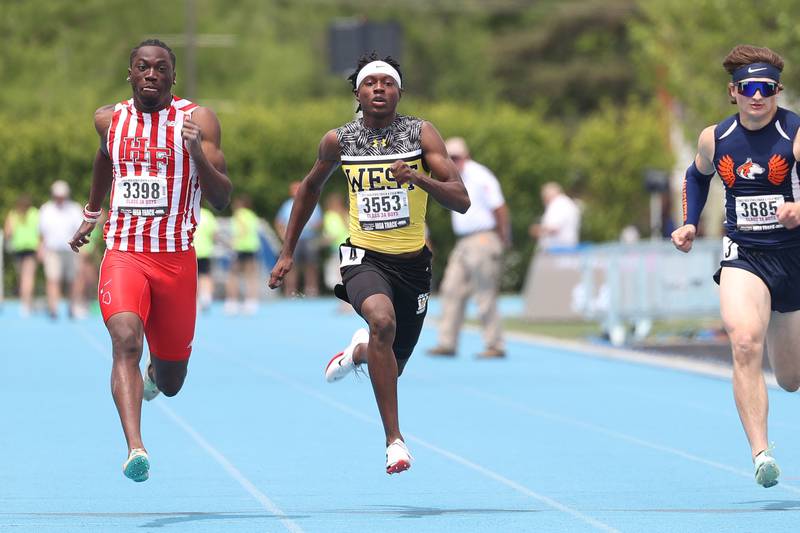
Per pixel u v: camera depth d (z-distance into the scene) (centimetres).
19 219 8100
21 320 7669
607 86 18025
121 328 2145
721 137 2266
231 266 8569
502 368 4838
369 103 2247
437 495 2381
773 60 2223
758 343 2189
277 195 10444
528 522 2112
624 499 2334
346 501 2314
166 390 2475
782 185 2231
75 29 15725
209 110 2273
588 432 3241
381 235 2275
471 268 5197
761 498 2339
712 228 9719
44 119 10419
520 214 10975
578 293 6225
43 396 4000
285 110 10738
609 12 18200
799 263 2245
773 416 3459
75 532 2020
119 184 2239
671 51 7756
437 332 6906
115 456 2852
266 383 4366
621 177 11506
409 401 3866
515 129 11012
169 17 15975
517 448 2975
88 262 8212
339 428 3297
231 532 2025
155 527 2062
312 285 9581
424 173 2275
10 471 2645
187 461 2775
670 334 6216
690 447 2995
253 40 16600
